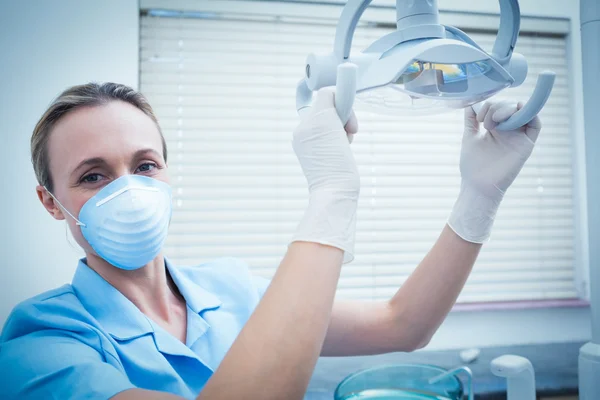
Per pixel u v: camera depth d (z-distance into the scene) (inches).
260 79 78.0
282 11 77.4
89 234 37.9
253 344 25.0
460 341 75.9
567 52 84.4
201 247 75.3
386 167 79.7
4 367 31.5
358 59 29.3
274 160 77.1
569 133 83.9
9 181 66.4
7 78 67.4
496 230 81.0
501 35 31.2
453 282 41.8
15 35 67.9
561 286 81.4
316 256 27.2
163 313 40.7
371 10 78.8
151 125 40.3
